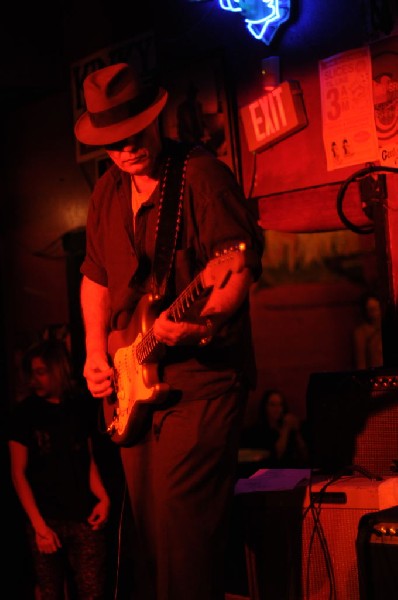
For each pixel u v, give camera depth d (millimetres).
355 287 7027
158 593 2377
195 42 4172
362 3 3510
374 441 2795
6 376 5492
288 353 7227
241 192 2410
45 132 5285
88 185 5102
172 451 2359
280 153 3832
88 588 3871
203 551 2338
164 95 2480
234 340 2359
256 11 3828
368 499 2572
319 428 2877
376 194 3365
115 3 4816
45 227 5332
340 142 3609
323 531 2627
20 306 5480
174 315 2270
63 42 5121
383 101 3457
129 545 4188
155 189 2477
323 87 3656
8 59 5031
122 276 2590
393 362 3299
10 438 3975
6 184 5512
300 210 3820
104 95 2371
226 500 2391
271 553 2711
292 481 2873
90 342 2725
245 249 2107
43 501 3922
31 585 4949
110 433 2619
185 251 2428
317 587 2645
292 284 7223
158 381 2400
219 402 2373
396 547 2205
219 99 4059
